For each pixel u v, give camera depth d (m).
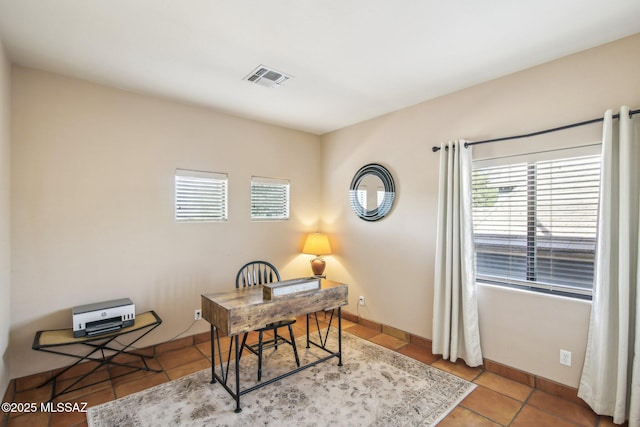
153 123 3.25
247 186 3.99
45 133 2.69
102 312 2.65
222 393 2.54
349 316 4.29
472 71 2.74
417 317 3.50
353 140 4.25
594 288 2.29
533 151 2.65
